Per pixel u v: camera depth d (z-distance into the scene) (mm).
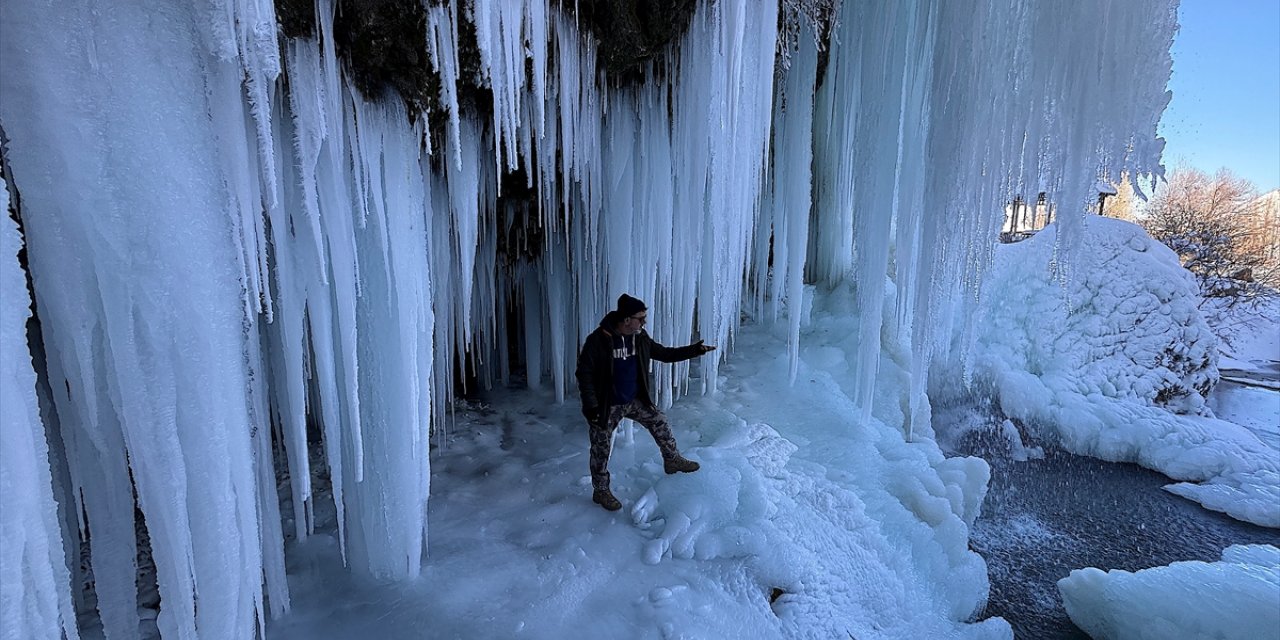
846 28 4500
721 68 3520
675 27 3533
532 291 5715
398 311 2533
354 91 2279
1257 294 15266
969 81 3438
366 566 2785
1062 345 8031
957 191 3619
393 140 2494
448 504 3520
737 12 3369
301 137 2051
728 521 3309
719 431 4555
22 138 1364
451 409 5070
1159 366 7953
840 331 6578
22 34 1343
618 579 2873
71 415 1685
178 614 1732
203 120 1666
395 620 2502
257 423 2279
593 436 3418
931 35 3711
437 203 3656
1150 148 2941
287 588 2537
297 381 2277
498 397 5602
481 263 4906
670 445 3596
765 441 4355
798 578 3104
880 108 4191
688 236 4254
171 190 1587
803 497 3805
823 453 4555
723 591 2891
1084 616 4031
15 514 1251
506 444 4480
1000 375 7824
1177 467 6410
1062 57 3084
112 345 1531
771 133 5523
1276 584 3477
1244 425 8930
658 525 3309
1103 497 6004
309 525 3137
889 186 4215
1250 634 3287
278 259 2156
